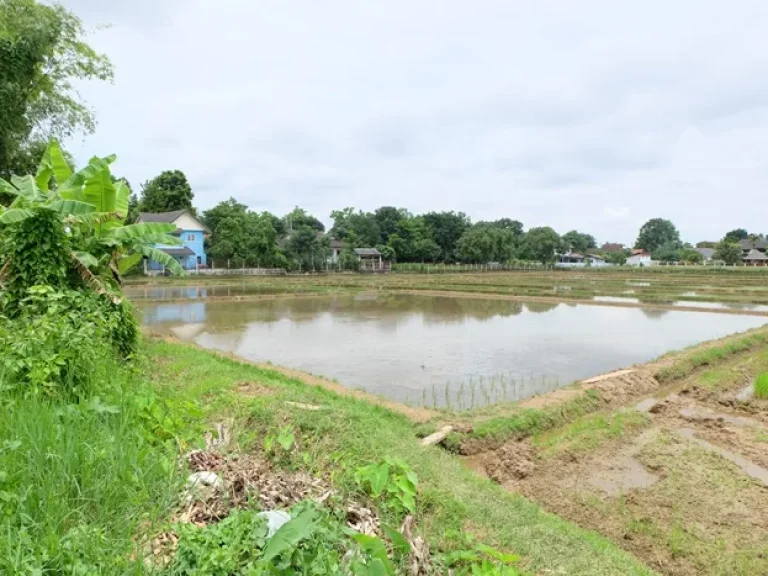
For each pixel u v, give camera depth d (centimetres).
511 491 568
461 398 921
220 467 379
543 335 1617
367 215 7144
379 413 753
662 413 863
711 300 2666
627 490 584
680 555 457
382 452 495
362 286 3488
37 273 703
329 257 5488
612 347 1429
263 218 5250
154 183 5138
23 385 411
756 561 446
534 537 405
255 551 253
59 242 741
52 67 1719
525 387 1002
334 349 1362
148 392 496
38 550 225
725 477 606
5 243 728
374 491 368
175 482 322
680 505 544
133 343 817
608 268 6981
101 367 518
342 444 488
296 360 1223
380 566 241
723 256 7394
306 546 253
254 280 3981
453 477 499
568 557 383
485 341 1501
